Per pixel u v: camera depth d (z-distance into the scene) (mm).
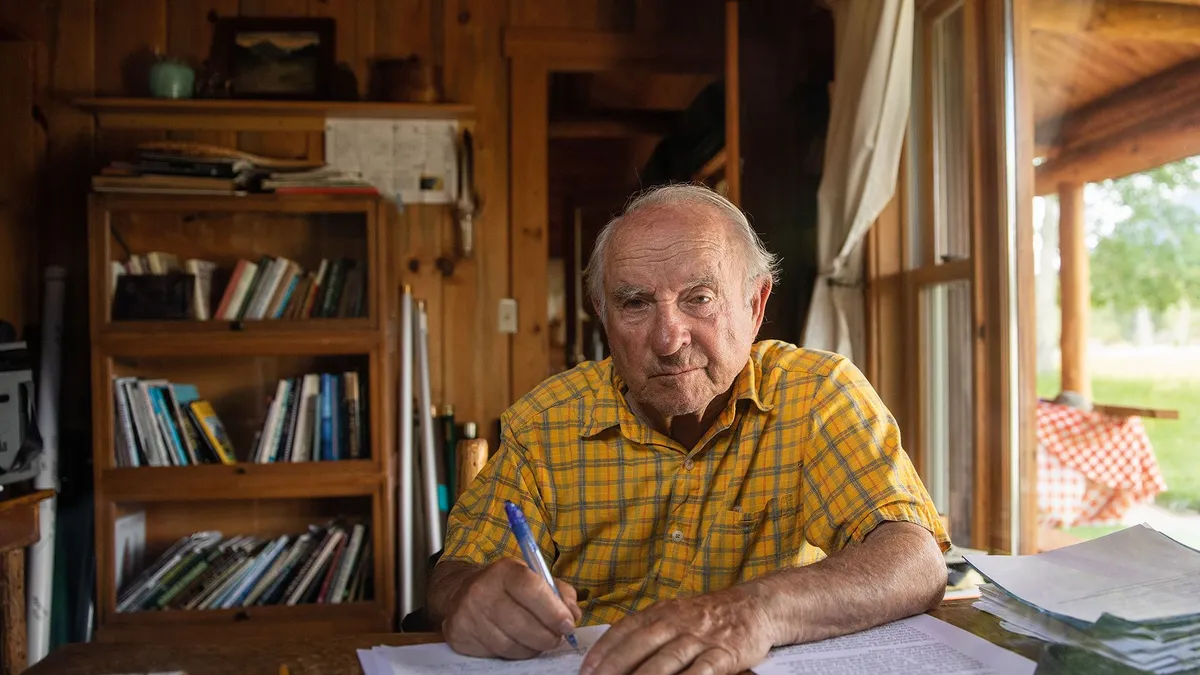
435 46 3020
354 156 2928
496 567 775
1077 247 1925
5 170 2719
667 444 1085
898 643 751
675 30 3082
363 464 2496
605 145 5059
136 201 2449
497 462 1162
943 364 2375
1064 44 1892
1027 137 1984
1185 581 799
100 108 2797
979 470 2064
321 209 2496
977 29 2070
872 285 2525
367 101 2926
